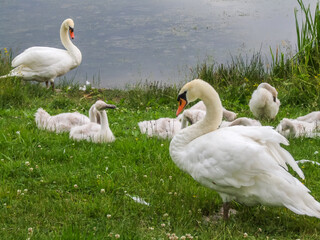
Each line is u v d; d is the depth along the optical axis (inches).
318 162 161.3
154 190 144.3
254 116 215.3
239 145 126.4
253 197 128.3
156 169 155.0
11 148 163.8
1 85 223.9
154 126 185.6
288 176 125.0
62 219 132.6
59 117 189.6
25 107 218.1
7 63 254.7
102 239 123.6
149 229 130.2
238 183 127.1
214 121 137.1
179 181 149.5
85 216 133.9
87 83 259.6
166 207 137.6
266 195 126.1
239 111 225.8
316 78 231.6
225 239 126.9
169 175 152.9
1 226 129.5
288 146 174.1
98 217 134.3
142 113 215.6
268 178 126.2
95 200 138.7
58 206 136.2
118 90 259.1
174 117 211.0
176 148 136.9
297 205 124.3
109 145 169.3
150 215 135.1
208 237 127.0
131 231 127.2
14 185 145.2
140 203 138.2
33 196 140.1
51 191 142.7
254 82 256.7
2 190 140.9
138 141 171.6
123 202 139.4
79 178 148.3
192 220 134.2
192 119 173.2
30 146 164.4
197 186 148.1
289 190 125.0
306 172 154.4
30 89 239.3
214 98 137.3
